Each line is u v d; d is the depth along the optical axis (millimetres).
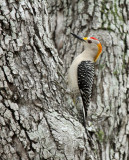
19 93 8578
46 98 9047
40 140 8516
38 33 9203
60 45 13797
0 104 8297
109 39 12844
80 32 13297
